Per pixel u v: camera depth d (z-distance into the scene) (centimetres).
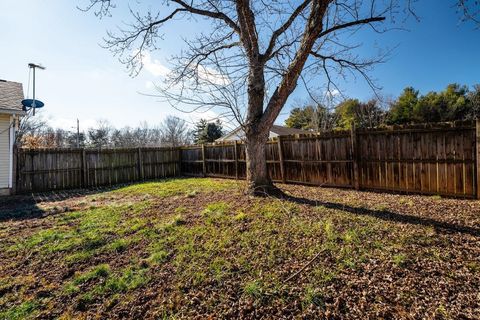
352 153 609
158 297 211
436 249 259
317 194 555
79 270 263
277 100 480
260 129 501
